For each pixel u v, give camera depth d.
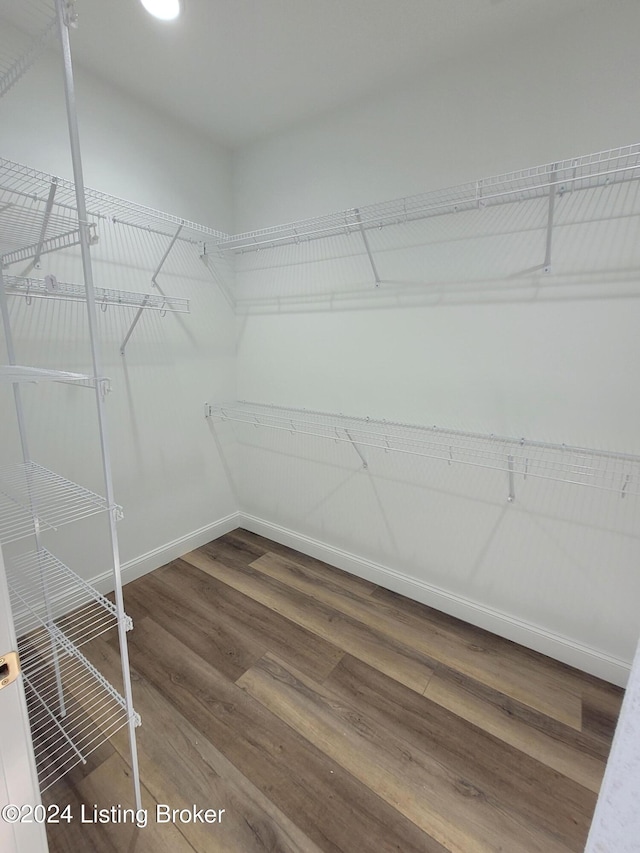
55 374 0.99
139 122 2.01
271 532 2.79
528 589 1.81
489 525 1.87
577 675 1.69
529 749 1.38
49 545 1.91
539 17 1.41
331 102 1.96
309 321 2.31
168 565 2.46
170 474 2.44
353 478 2.31
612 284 1.44
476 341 1.76
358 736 1.42
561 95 1.43
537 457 1.69
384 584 2.29
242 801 1.21
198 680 1.64
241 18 1.46
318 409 2.37
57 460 1.88
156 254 2.19
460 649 1.83
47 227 1.63
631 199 1.37
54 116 1.70
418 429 1.99
